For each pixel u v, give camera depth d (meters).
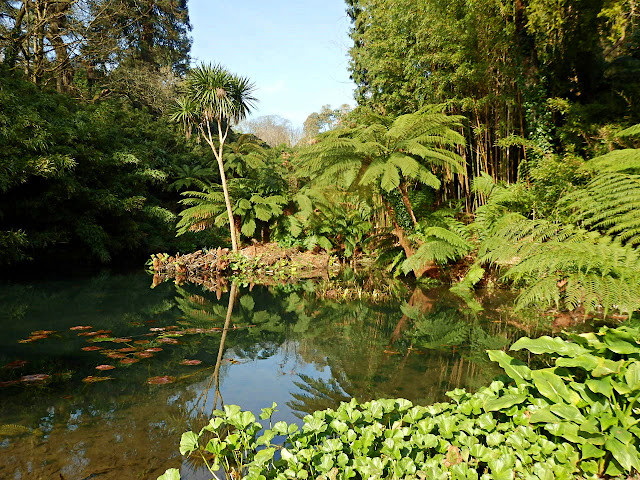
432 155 6.37
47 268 9.13
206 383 2.77
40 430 2.06
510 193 6.50
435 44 7.48
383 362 3.21
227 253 10.27
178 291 6.87
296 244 12.89
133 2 17.91
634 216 2.60
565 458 1.56
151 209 11.69
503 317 4.62
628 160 4.02
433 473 1.53
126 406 2.37
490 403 1.87
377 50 9.62
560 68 7.32
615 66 7.59
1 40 12.19
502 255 2.90
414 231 7.60
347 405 2.03
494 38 6.91
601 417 1.60
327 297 6.36
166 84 19.45
